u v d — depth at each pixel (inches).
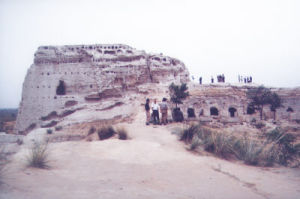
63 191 279.6
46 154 432.5
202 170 463.8
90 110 1668.3
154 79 1918.1
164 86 1872.5
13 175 316.2
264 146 665.6
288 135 708.7
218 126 1734.7
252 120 2047.2
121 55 1847.9
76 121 1585.9
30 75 1843.0
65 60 1856.5
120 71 1809.8
